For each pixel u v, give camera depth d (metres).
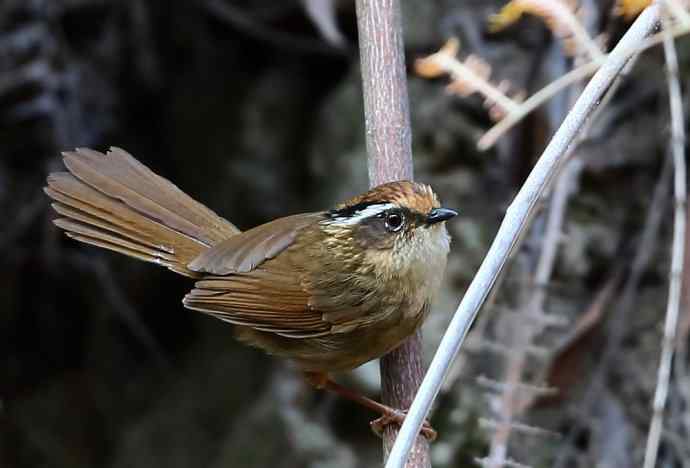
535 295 9.29
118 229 8.10
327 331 7.86
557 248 10.73
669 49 6.82
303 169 13.79
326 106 13.02
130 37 13.55
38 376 14.65
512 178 11.29
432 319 11.19
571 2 6.65
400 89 7.77
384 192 7.61
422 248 7.64
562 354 10.91
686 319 10.19
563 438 10.73
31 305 14.32
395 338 7.79
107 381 14.48
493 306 9.48
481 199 11.73
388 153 7.70
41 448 14.18
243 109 14.11
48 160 13.02
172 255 8.02
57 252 13.48
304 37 13.73
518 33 12.07
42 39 12.61
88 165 8.25
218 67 14.40
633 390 10.73
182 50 14.32
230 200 14.05
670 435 10.13
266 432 12.34
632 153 11.41
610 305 11.15
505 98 6.65
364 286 7.69
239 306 7.82
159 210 8.15
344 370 8.27
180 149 14.47
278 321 7.86
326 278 7.73
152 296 14.49
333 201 12.51
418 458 6.87
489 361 10.64
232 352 14.07
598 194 11.47
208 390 13.91
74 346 14.80
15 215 13.39
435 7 12.46
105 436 14.30
